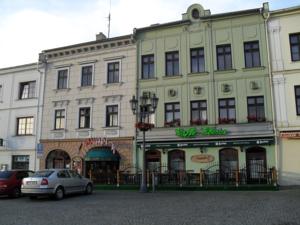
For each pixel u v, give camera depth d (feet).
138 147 92.94
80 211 44.16
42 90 109.40
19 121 111.96
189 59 92.32
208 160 85.30
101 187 81.87
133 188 79.30
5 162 110.22
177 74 92.73
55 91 107.14
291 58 82.99
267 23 86.43
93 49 103.86
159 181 80.33
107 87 100.07
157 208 45.29
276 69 83.61
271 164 80.12
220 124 85.97
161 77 94.22
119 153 94.94
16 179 66.28
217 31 90.74
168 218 36.94
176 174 80.12
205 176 78.79
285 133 79.51
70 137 102.32
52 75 108.99
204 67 90.89
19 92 113.19
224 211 41.22
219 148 84.94
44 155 104.73
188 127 88.69
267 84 84.02
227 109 87.10
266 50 85.40
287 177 78.18
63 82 107.45
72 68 106.32
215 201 51.42
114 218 37.99
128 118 95.81
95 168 97.66
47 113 107.14
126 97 97.19
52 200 59.11
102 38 110.32
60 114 105.81
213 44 90.53
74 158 100.37
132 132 94.48
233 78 87.20
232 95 86.58
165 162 89.45
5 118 113.50
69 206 49.85
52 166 104.01
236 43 88.43
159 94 93.61
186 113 89.81
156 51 96.27
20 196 66.74
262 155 82.28
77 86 104.22
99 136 98.43
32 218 39.11
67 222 36.04
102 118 98.99
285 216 36.55
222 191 69.77
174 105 92.12
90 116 100.63
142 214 40.37
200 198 56.08
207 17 91.30
